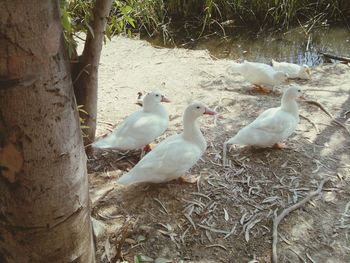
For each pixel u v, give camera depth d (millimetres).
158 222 3152
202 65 6375
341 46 7480
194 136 3486
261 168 3777
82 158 1743
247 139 3797
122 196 3404
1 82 1383
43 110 1478
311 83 5715
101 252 2881
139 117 3826
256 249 2971
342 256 2936
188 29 8172
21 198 1609
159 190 3461
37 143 1515
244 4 8242
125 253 2891
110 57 6617
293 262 2879
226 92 5379
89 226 1957
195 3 8414
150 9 8039
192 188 3506
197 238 3047
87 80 3602
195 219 3199
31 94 1433
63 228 1758
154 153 3355
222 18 8297
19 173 1555
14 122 1452
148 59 6590
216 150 4039
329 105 4918
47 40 1401
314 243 3029
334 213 3295
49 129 1521
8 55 1346
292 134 4316
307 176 3689
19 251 1771
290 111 4000
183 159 3330
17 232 1709
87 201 1870
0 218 1688
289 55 7227
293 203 3377
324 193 3500
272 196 3451
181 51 7000
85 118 3744
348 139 4234
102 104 5027
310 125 4480
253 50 7453
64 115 1557
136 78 5832
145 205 3311
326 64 6492
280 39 7797
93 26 3396
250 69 5359
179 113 4797
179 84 5645
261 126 3801
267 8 8133
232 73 6062
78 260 1911
